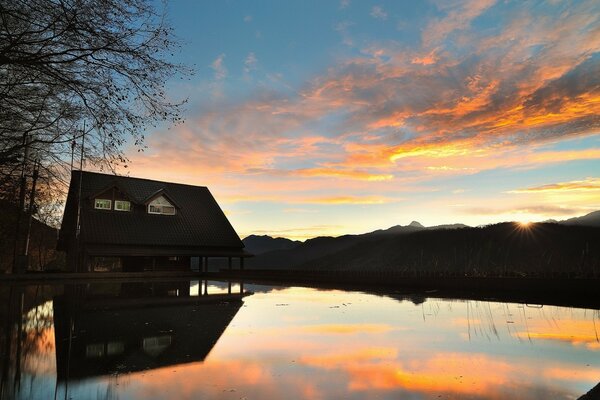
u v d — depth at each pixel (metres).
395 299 16.62
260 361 7.16
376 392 5.52
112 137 8.02
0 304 15.91
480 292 18.00
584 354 7.34
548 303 14.26
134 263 35.19
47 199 12.17
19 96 8.23
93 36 6.99
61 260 51.00
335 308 14.10
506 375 6.18
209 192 42.66
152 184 39.38
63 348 8.33
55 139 8.46
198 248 35.94
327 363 6.97
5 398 5.48
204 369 6.72
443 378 6.08
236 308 14.52
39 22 6.94
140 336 9.53
